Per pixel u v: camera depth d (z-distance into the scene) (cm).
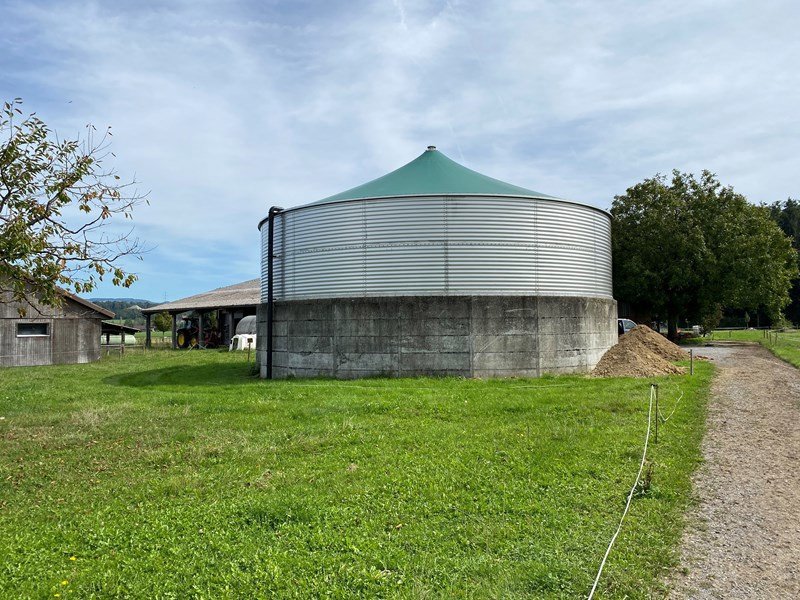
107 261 1040
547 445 902
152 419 1210
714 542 574
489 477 752
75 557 552
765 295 3641
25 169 978
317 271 1928
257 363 2247
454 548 553
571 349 1886
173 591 482
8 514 682
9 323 2988
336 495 698
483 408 1221
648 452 869
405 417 1165
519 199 1862
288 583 489
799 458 863
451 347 1784
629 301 3881
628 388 1498
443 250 1819
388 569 515
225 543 568
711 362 2303
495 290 1827
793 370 1989
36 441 1039
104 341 5962
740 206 3675
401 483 734
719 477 771
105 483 793
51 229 995
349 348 1842
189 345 4738
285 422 1141
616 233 3828
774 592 480
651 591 480
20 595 481
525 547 552
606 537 574
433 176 2050
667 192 3738
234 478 790
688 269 3512
